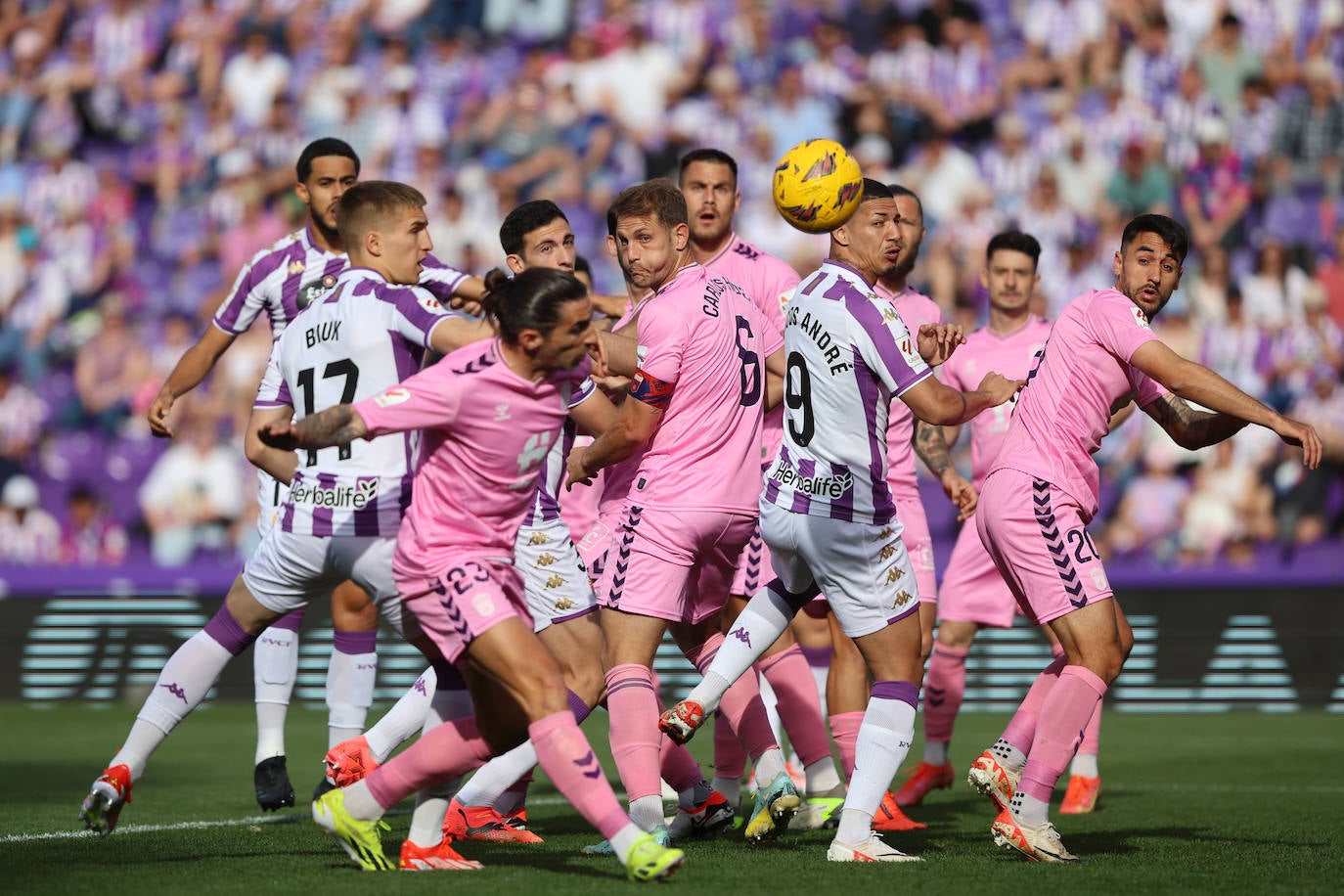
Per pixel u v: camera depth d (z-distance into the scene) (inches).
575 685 726.5
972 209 2263.8
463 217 2337.6
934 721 985.5
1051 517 708.7
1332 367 2107.5
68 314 2356.1
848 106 2384.4
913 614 687.1
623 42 2474.2
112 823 690.8
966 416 676.1
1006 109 2365.9
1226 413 682.2
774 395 829.8
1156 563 1931.6
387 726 754.8
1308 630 1635.1
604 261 2319.1
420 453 618.2
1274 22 2397.9
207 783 1072.2
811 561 684.1
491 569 613.3
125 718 1546.5
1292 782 1080.8
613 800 592.4
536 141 2405.3
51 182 2461.9
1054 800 1009.5
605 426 796.0
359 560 660.1
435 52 2512.3
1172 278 737.6
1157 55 2384.4
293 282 912.3
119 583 1760.6
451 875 616.1
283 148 2468.0
